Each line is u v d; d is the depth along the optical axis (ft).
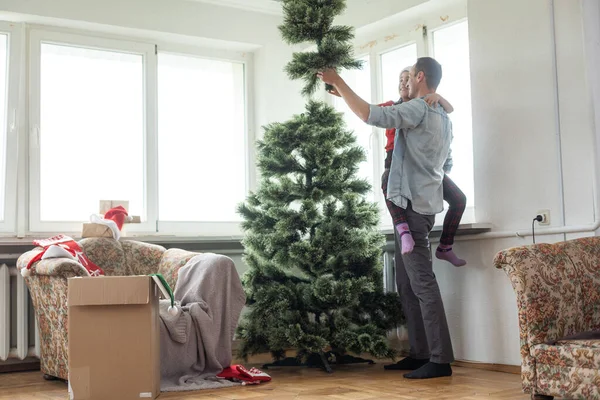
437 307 11.44
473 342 12.74
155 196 15.56
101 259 13.26
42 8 14.24
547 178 11.58
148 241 14.55
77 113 14.97
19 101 14.28
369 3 15.12
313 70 11.77
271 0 16.24
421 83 11.93
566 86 11.37
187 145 16.16
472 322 12.76
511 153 12.17
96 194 15.02
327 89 12.08
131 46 15.55
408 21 14.85
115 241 13.58
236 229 16.43
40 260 11.82
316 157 12.53
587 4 11.02
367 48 15.76
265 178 13.23
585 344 8.14
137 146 15.56
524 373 8.71
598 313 9.08
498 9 12.47
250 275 13.04
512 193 12.12
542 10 11.76
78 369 9.55
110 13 14.88
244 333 12.75
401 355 14.53
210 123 16.51
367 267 12.89
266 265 13.06
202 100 16.46
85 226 13.64
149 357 9.61
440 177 11.73
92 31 15.12
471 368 12.60
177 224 15.75
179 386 10.76
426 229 11.65
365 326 12.48
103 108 15.24
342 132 13.00
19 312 13.42
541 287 8.69
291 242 12.68
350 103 11.25
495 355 12.31
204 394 10.33
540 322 8.63
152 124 15.65
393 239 14.83
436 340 11.44
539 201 11.69
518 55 12.11
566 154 11.32
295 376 12.07
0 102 14.20
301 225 12.58
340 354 13.35
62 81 14.87
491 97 12.53
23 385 11.88
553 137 11.50
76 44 14.96
